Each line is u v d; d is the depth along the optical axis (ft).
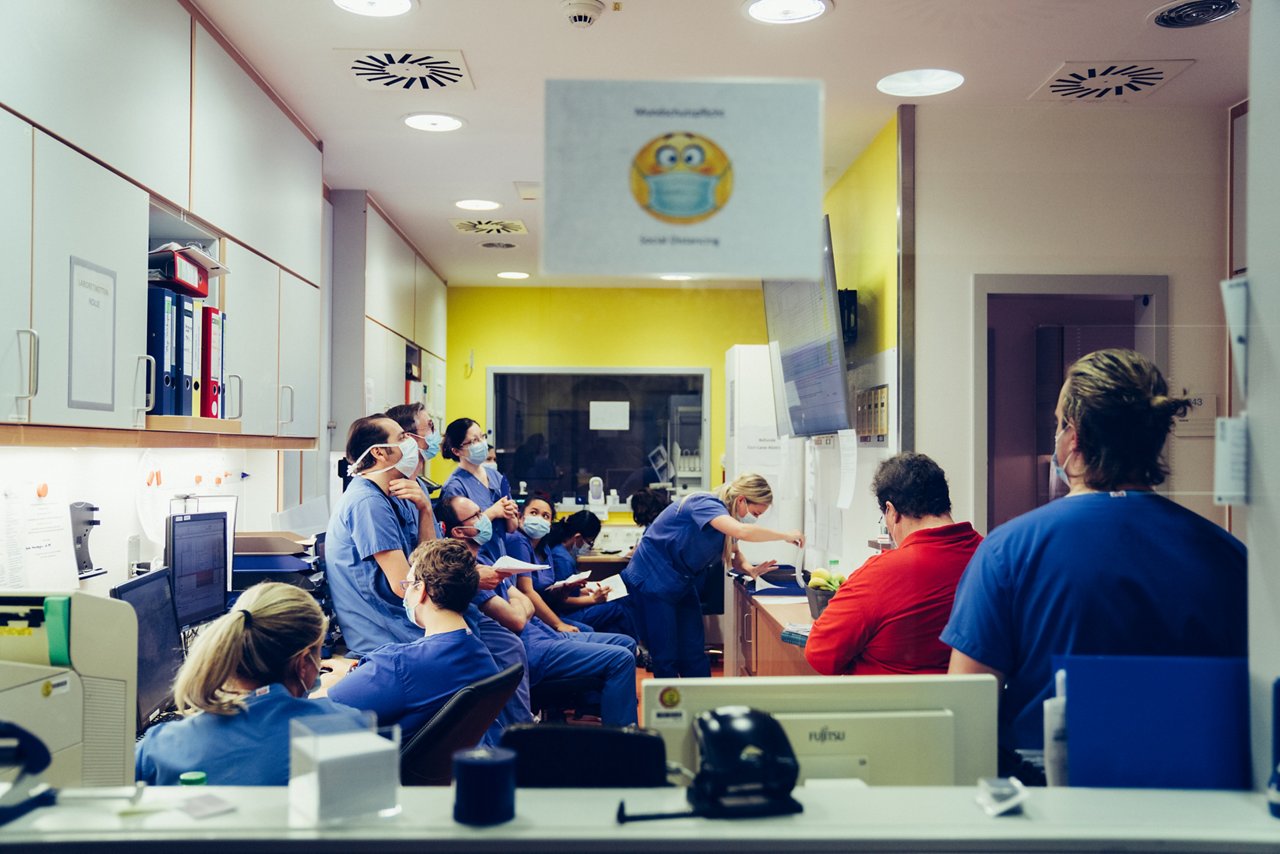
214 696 4.53
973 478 5.71
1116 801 3.12
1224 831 2.88
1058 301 5.73
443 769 5.33
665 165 3.06
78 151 5.36
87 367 5.46
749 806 2.91
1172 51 5.63
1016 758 3.69
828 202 6.11
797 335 5.68
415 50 6.51
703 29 6.11
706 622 6.17
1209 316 4.20
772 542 6.04
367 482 7.62
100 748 3.88
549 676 7.16
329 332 8.68
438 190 6.93
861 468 5.82
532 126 5.51
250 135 7.62
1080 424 4.16
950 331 5.79
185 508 8.55
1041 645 3.83
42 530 6.34
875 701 3.30
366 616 7.50
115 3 5.69
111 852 2.80
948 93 6.06
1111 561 3.79
